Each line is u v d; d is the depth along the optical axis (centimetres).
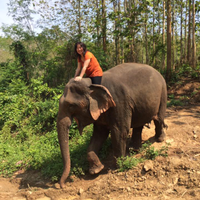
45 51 1138
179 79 999
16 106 748
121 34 947
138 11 903
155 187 330
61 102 343
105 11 1102
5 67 1059
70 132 582
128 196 324
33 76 1126
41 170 459
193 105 749
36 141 601
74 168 408
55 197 353
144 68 409
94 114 347
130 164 373
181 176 334
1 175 475
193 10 1165
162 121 441
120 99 369
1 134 680
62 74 1045
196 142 436
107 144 484
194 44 1168
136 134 449
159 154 389
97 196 339
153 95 397
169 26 1005
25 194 373
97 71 365
